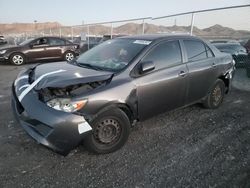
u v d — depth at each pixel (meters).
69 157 3.15
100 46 4.48
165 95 3.81
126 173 2.85
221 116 4.66
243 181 2.72
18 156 3.14
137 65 3.49
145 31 11.59
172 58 3.96
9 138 3.60
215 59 4.79
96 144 3.14
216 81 4.88
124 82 3.26
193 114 4.73
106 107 3.06
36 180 2.69
